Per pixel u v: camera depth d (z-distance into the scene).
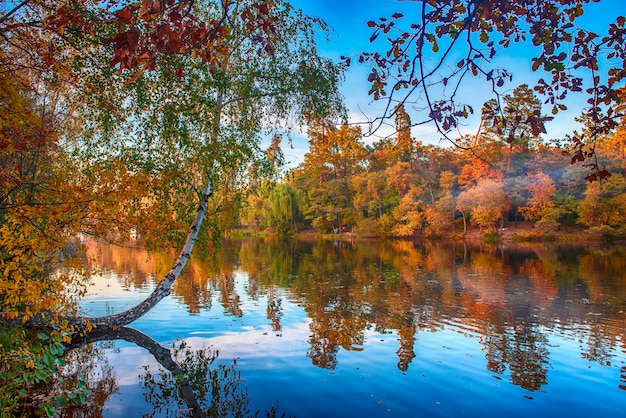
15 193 4.76
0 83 3.95
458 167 50.62
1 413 4.85
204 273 19.38
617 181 39.03
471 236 46.94
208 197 9.90
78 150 8.77
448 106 2.86
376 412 5.84
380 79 3.05
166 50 2.46
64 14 4.22
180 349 8.51
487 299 13.48
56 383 6.68
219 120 9.98
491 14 2.61
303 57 10.31
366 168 59.84
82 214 5.61
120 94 8.66
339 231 57.03
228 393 6.43
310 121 10.81
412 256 28.25
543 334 9.50
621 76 3.02
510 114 3.01
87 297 13.90
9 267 4.63
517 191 44.44
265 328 10.06
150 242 8.83
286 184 55.09
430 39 2.85
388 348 8.52
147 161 8.81
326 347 8.60
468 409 5.93
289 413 5.80
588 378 6.98
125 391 6.48
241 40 9.38
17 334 6.56
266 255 29.14
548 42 2.81
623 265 22.00
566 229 45.00
